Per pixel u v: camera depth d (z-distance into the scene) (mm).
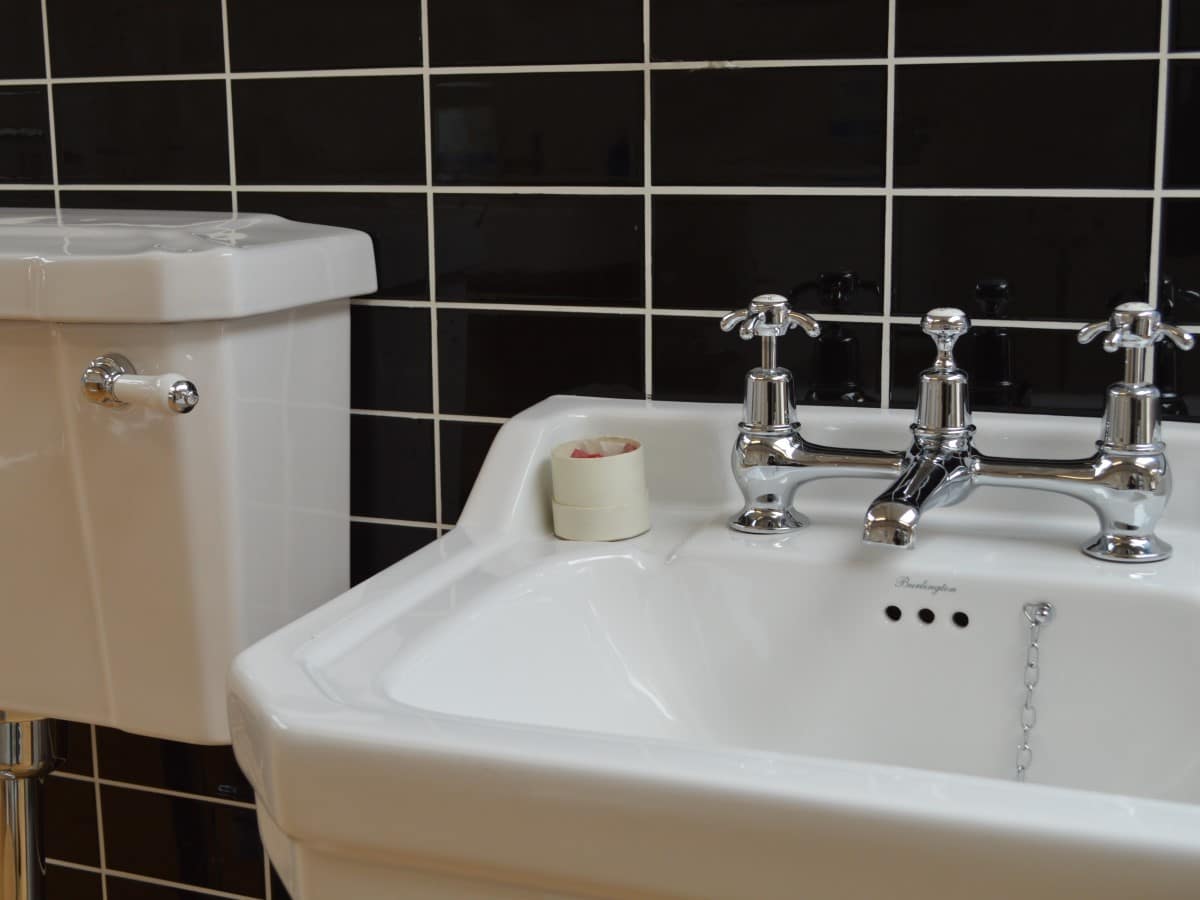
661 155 1013
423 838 574
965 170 938
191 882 1330
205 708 995
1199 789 734
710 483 968
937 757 825
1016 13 908
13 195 1226
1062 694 797
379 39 1077
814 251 986
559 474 918
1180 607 763
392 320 1118
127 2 1150
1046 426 894
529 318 1074
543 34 1028
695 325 1027
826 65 958
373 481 1155
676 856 534
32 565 1015
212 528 968
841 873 512
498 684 771
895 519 745
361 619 735
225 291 919
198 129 1149
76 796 1355
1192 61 876
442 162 1076
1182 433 864
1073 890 484
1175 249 902
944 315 815
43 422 977
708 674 871
